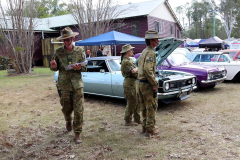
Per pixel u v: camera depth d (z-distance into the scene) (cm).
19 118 549
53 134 438
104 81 664
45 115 571
